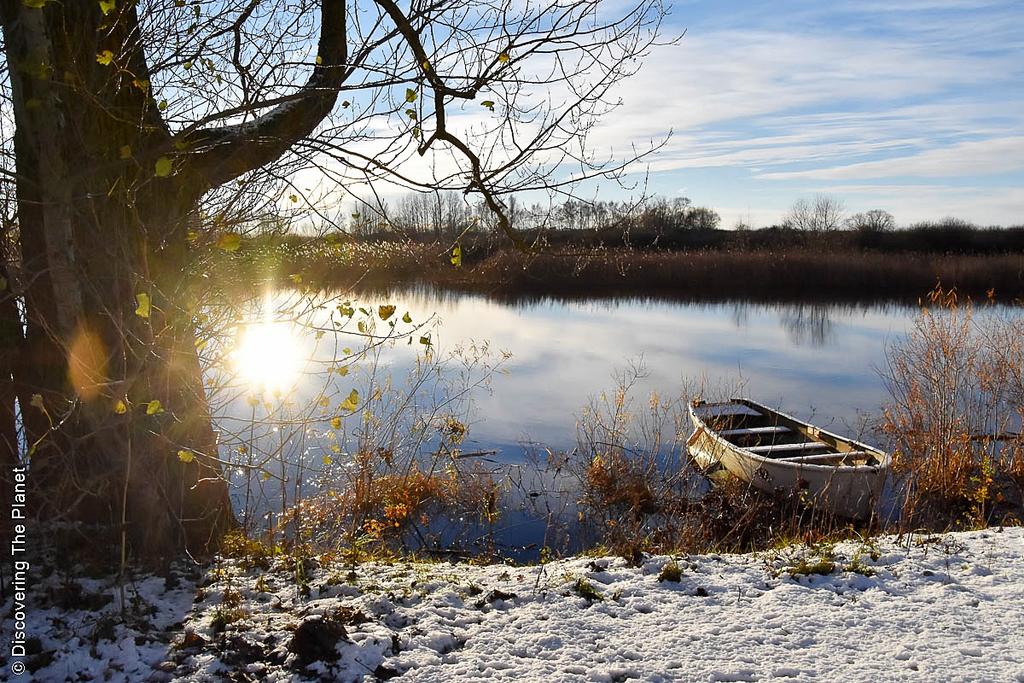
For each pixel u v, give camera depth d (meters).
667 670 3.32
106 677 3.22
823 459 9.94
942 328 11.14
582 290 34.25
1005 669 3.33
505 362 17.81
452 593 4.07
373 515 7.93
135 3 3.87
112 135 4.08
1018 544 4.97
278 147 4.45
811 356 20.27
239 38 4.50
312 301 4.59
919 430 10.64
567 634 3.65
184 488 4.63
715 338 22.92
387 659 3.35
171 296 4.29
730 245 43.78
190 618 3.77
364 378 11.50
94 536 4.30
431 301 28.52
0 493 4.27
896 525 8.00
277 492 7.18
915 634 3.68
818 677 3.26
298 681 3.21
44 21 3.69
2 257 4.15
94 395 4.12
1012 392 11.27
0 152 4.28
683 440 10.82
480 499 9.15
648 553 4.81
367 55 4.13
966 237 48.12
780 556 4.73
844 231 50.72
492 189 4.38
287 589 4.17
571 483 9.96
